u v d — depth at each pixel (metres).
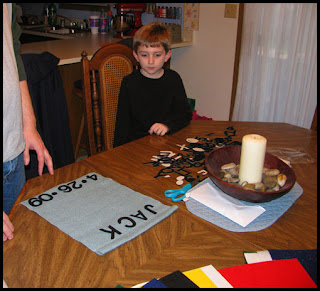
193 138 1.37
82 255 0.76
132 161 1.19
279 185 0.94
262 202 0.91
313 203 0.97
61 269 0.72
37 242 0.79
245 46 2.58
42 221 0.87
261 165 0.93
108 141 1.84
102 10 3.44
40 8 4.01
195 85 3.11
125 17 2.97
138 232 0.83
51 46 2.62
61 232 0.83
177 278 0.69
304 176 1.11
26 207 0.92
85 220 0.87
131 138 1.70
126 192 1.00
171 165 1.16
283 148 1.30
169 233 0.84
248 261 0.75
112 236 0.81
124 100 1.65
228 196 0.98
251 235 0.84
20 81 1.20
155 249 0.78
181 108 1.65
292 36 2.35
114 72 1.78
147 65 1.58
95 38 3.07
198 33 2.91
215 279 0.69
